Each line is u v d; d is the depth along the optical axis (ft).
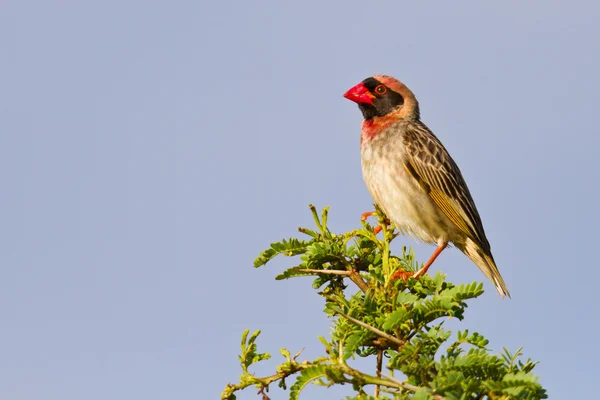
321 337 20.04
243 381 20.94
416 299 22.70
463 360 18.12
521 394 16.84
